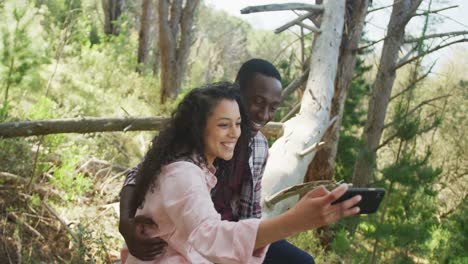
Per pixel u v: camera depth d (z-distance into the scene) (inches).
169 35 567.2
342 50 308.3
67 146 240.5
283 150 189.8
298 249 99.6
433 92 564.4
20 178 198.7
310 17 275.4
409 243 272.8
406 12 403.9
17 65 231.8
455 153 570.3
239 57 1339.8
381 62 420.2
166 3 569.3
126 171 255.4
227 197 91.0
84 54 531.5
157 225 73.6
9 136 188.7
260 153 94.4
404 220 282.8
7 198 191.2
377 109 422.9
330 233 319.9
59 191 212.7
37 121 192.5
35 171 207.8
